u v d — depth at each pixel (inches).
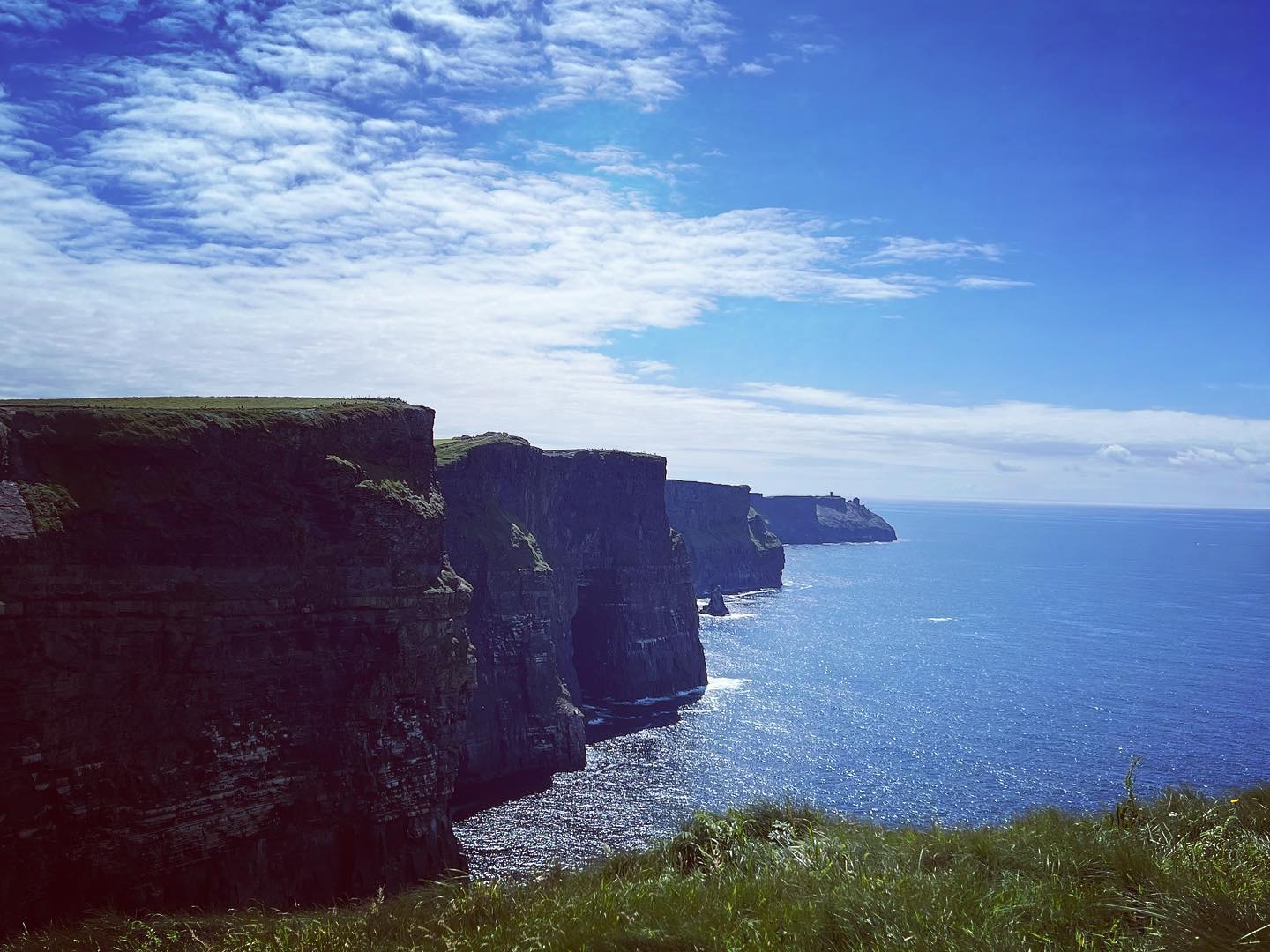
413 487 2637.8
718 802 3253.0
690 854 576.1
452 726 2600.9
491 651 3725.4
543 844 2783.0
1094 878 416.5
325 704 2300.7
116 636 1937.7
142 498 2027.6
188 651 2039.9
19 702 1769.2
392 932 481.7
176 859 1950.1
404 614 2442.2
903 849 491.2
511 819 3056.1
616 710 4933.6
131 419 2074.3
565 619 4810.5
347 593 2348.7
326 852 2246.6
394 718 2412.6
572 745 3767.2
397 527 2459.4
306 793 2230.6
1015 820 584.4
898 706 5108.3
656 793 3373.5
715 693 5462.6
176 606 2027.6
